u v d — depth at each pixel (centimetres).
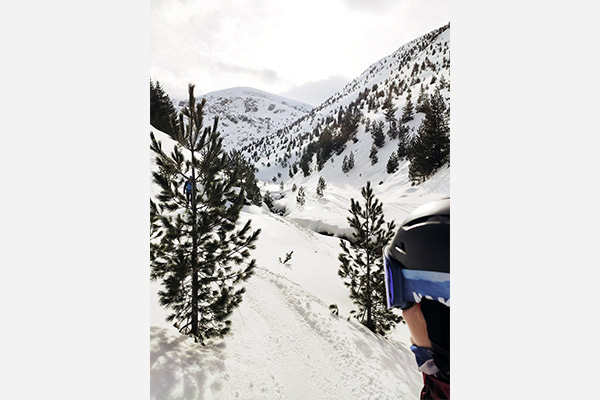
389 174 7744
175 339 493
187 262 505
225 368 467
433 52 18888
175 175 506
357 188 8288
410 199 3941
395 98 14112
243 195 540
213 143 510
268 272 1148
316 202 6119
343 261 1077
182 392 375
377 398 571
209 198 513
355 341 806
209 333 537
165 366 405
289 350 628
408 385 664
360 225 1043
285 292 971
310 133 19112
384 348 851
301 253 1848
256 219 2364
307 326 785
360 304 1061
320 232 4069
